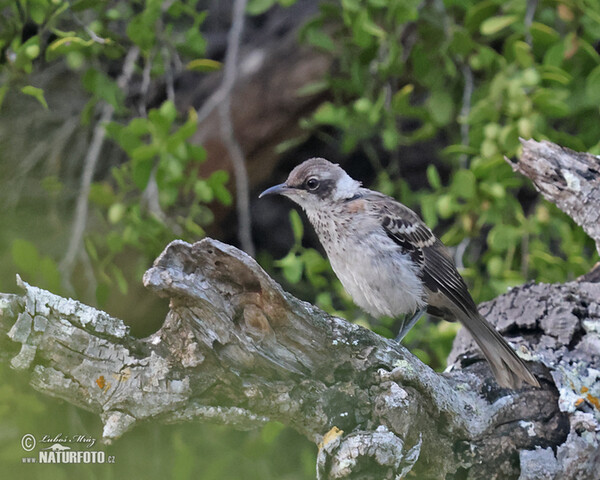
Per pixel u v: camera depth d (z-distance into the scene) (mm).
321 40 12055
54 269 9938
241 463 11719
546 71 10688
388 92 12125
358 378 6082
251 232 16984
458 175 10711
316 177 8984
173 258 5680
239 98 14469
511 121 10812
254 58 14773
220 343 5805
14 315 5598
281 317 5891
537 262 10883
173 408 5887
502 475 6535
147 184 11734
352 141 12781
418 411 6199
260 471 11688
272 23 16172
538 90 10430
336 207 8898
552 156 8047
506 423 6637
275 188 9148
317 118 12172
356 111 12414
